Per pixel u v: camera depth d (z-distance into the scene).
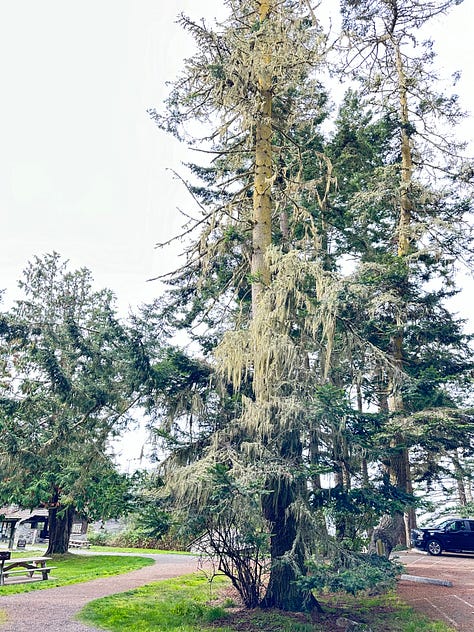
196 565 16.86
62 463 10.70
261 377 8.98
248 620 7.89
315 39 10.88
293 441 8.40
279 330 9.33
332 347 9.40
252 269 10.73
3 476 9.85
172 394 9.51
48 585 11.65
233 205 11.76
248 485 7.02
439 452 12.97
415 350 13.89
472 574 12.32
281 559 7.43
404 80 15.21
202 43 10.88
